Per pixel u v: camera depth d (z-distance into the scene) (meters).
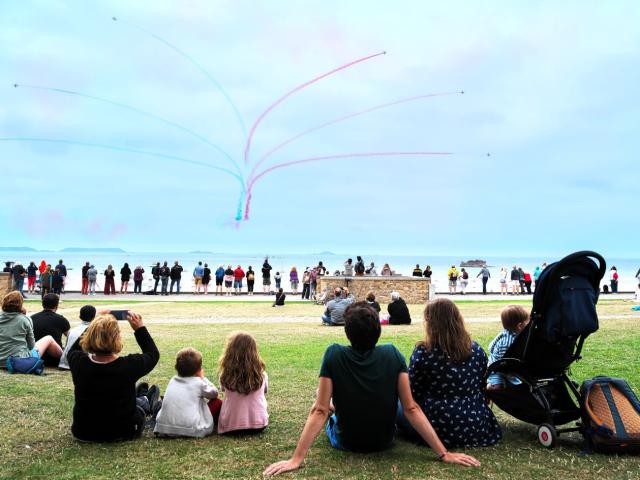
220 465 4.54
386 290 31.00
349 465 4.49
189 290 43.91
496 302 28.58
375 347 4.68
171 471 4.39
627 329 14.46
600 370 8.57
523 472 4.34
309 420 4.46
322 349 11.41
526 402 5.18
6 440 5.16
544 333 5.00
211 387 5.55
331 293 26.62
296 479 4.20
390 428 4.72
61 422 5.78
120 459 4.68
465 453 4.82
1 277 29.05
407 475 4.27
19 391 7.05
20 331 8.47
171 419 5.30
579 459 4.66
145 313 21.69
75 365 5.01
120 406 5.06
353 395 4.57
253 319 19.38
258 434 5.45
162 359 9.98
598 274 5.02
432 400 5.04
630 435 4.67
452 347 4.97
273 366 9.31
